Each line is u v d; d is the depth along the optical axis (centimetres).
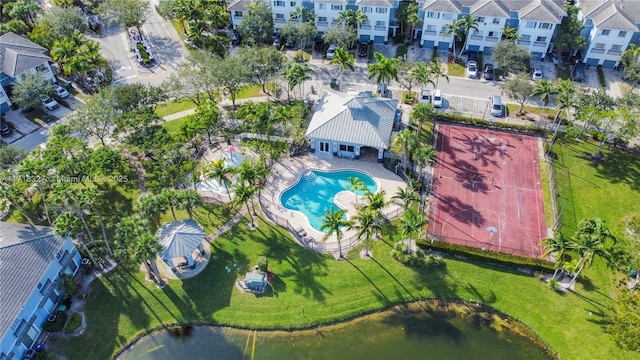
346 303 6569
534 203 7831
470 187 8131
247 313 6494
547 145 8788
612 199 7838
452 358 6047
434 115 8969
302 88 10500
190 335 6344
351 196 8050
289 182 8275
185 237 6744
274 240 7350
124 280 6875
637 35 10450
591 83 10438
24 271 6056
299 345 6212
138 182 8344
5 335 5531
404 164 8344
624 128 8106
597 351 5947
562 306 6419
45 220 7712
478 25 11012
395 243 7238
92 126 8656
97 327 6372
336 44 11081
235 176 8356
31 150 9038
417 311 6519
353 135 8425
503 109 9750
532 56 11150
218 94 9950
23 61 9931
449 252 7056
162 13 12112
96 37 12356
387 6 11100
